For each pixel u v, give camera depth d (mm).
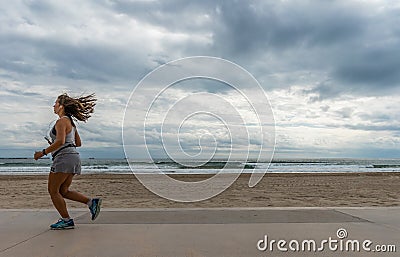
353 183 18562
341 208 6391
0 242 4062
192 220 5281
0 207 9148
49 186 4703
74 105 4859
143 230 4641
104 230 4648
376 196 12320
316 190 14695
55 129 4734
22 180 20141
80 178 21062
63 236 4332
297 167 44062
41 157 4664
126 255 3598
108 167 38219
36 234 4441
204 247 3875
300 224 5012
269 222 5137
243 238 4250
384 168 42719
